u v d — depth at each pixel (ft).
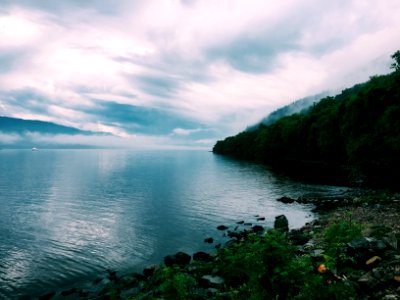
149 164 534.37
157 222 111.24
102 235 96.12
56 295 56.70
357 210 98.22
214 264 53.01
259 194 169.99
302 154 401.90
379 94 191.72
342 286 28.22
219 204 143.95
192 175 303.07
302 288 28.91
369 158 185.37
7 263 73.00
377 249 40.16
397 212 82.58
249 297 32.40
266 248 32.94
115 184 238.48
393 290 29.91
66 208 144.56
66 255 78.18
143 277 60.49
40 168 442.09
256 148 531.09
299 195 160.15
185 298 34.78
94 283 61.31
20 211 138.82
